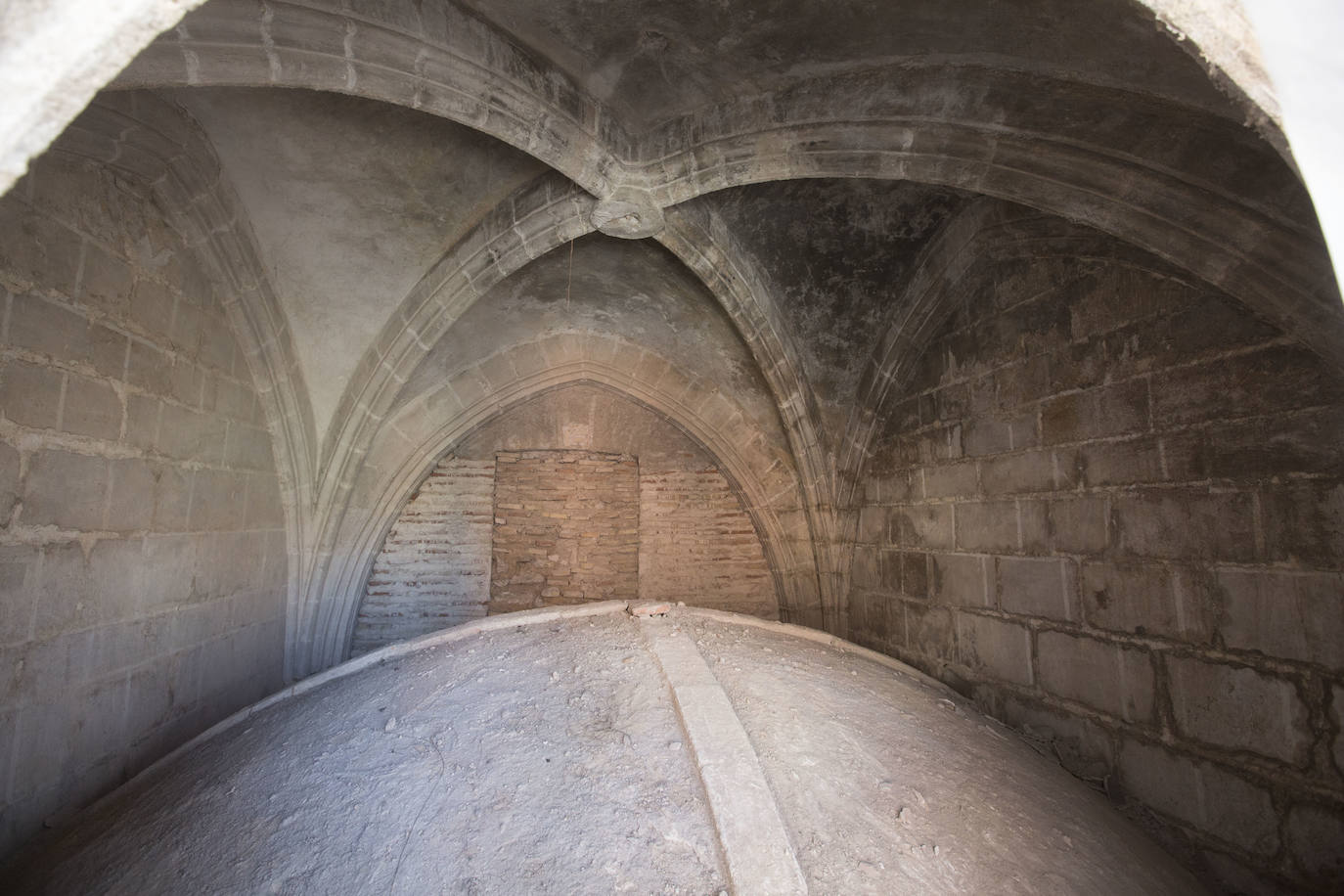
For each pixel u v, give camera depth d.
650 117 3.02
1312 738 2.14
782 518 5.47
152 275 2.98
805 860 1.62
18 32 0.67
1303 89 0.89
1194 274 2.27
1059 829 2.10
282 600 4.24
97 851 1.93
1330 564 2.10
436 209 3.81
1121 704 2.78
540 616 3.12
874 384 4.51
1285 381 2.23
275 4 2.05
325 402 4.38
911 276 4.04
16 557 2.24
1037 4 1.79
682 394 5.45
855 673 2.87
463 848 1.64
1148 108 1.95
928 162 2.62
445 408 5.14
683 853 1.61
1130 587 2.77
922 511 4.17
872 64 2.42
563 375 5.37
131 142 2.69
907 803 1.94
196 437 3.31
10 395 2.22
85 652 2.55
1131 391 2.78
